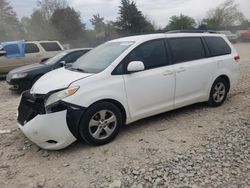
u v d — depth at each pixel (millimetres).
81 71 5141
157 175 3885
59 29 56125
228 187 3572
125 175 3939
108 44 5926
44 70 9938
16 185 3893
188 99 6051
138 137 5113
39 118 4430
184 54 5953
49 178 4004
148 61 5383
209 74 6328
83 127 4617
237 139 4832
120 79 4980
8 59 13383
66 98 4469
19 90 9797
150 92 5355
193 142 4824
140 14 56250
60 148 4590
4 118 6707
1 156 4684
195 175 3840
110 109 4848
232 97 7566
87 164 4281
